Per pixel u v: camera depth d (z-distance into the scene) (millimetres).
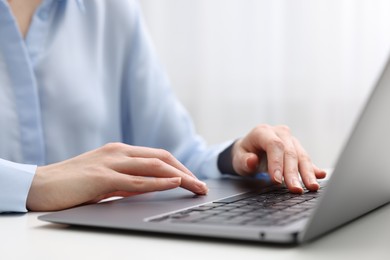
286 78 2049
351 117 1991
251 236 390
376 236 433
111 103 1128
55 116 1017
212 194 631
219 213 469
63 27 1059
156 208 525
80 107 1042
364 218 521
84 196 624
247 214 459
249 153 859
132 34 1173
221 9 2105
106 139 1108
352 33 1965
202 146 1146
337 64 1988
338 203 419
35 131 960
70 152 1030
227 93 2121
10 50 949
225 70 2117
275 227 400
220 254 376
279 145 766
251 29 2076
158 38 2178
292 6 2020
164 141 1157
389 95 406
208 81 2135
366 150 425
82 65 1068
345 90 1990
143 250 394
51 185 625
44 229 491
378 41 1938
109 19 1140
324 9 1987
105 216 487
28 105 955
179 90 2168
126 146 683
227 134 2129
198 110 2152
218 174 944
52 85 1016
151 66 1192
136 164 639
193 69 2152
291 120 2053
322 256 369
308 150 2035
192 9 2139
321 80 2008
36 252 398
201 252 383
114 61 1141
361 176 452
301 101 2037
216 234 405
